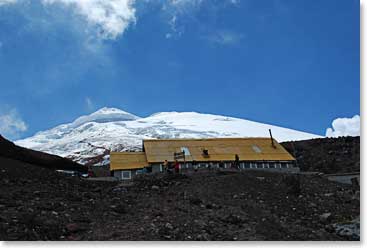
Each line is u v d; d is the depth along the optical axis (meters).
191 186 32.06
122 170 48.84
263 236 20.66
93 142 154.12
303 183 34.81
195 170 41.25
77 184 32.19
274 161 51.19
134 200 27.22
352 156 57.09
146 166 49.44
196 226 21.47
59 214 21.55
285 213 25.84
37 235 18.22
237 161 47.16
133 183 34.44
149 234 19.64
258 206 26.84
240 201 27.86
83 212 22.67
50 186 28.34
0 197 23.28
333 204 28.30
